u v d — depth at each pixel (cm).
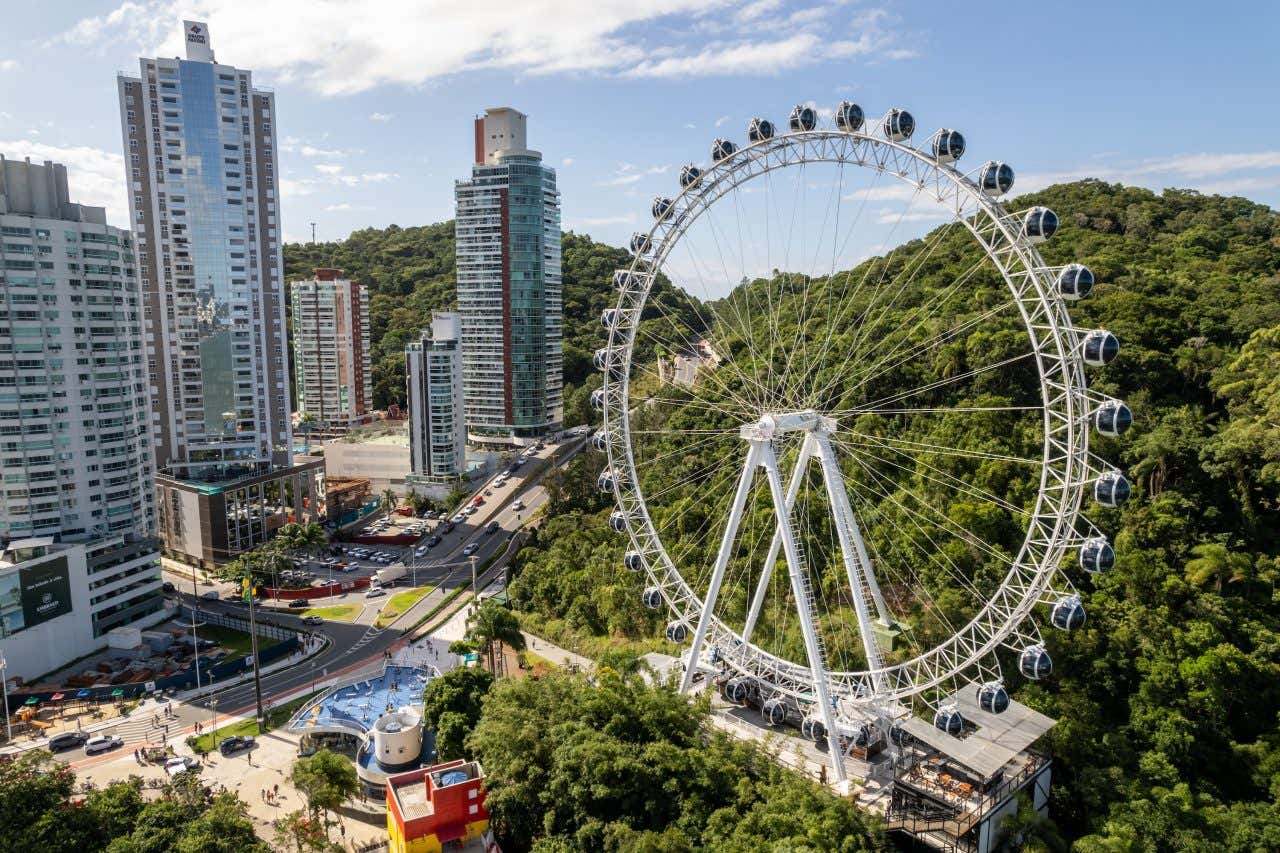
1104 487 6694
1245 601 9712
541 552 15388
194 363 18675
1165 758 7894
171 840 7062
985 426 11694
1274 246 16500
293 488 19662
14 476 13600
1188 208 19275
